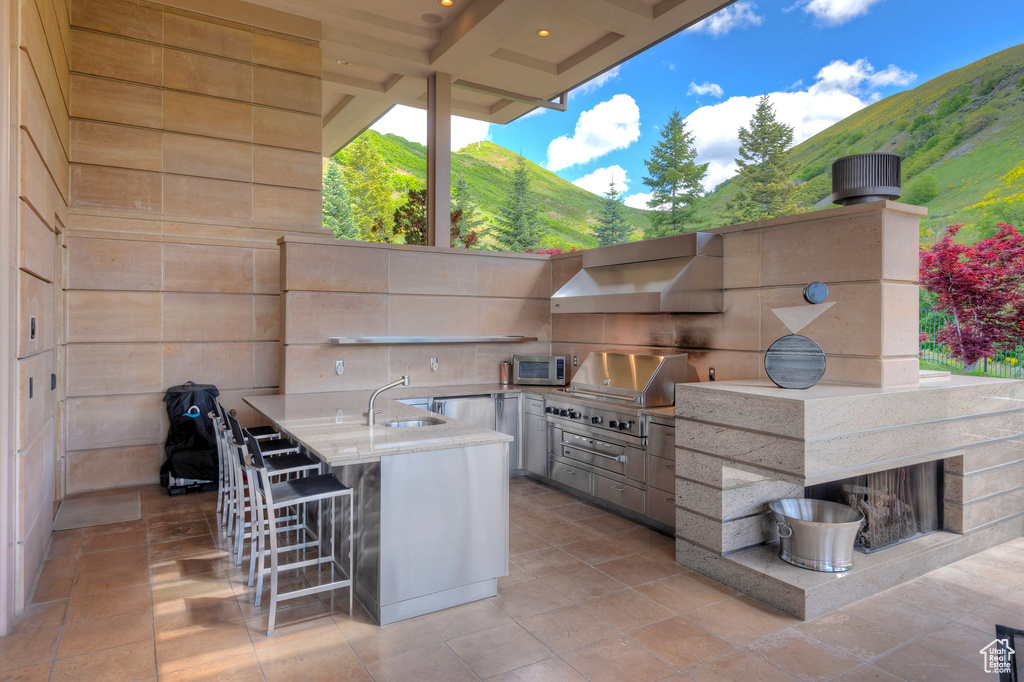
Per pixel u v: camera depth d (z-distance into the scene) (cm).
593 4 502
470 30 530
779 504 310
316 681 202
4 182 230
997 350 609
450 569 263
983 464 336
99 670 208
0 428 230
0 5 227
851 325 317
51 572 299
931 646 226
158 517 395
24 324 262
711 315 407
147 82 476
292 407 383
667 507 363
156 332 483
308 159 541
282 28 525
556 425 473
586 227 2150
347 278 480
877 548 302
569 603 268
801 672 208
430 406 467
